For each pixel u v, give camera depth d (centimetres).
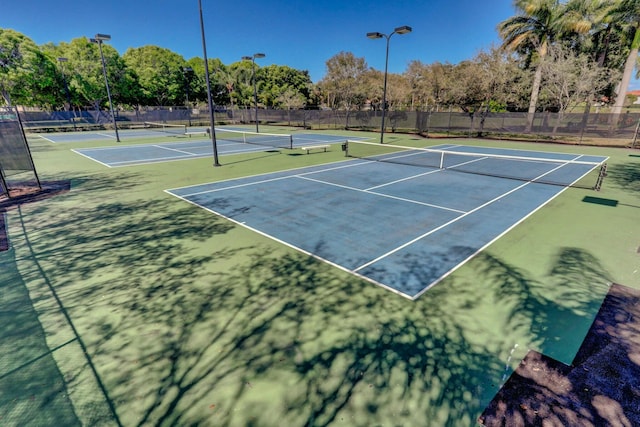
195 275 518
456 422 273
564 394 299
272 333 384
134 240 654
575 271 529
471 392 302
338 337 377
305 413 282
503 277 510
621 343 366
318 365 335
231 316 415
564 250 607
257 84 6347
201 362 339
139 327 395
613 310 426
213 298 455
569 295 461
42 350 358
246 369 330
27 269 539
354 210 830
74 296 462
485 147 2130
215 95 5706
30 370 331
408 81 3950
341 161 1557
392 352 353
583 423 271
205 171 1316
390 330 388
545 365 334
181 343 368
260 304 441
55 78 3488
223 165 1444
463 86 2811
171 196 963
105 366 335
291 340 372
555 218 777
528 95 3008
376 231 695
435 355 348
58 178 1208
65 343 368
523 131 2694
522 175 1265
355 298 455
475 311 425
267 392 303
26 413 285
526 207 859
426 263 557
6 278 512
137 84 4391
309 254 590
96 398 298
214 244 634
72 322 405
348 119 3609
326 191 1010
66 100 3781
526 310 427
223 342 369
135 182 1138
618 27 2630
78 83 3569
